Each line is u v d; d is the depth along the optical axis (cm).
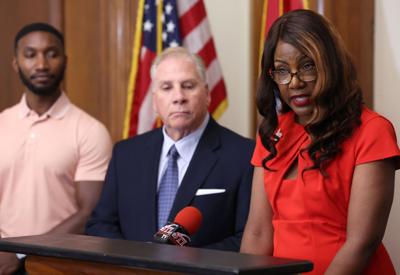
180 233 326
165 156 502
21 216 571
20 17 752
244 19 731
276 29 344
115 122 720
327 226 340
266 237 372
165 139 506
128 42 716
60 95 598
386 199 332
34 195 571
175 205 479
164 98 494
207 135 501
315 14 340
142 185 495
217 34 732
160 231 325
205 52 668
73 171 580
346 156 335
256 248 371
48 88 588
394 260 589
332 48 332
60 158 575
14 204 574
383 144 331
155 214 485
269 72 355
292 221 348
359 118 336
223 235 480
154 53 666
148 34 668
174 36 664
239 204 482
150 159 502
